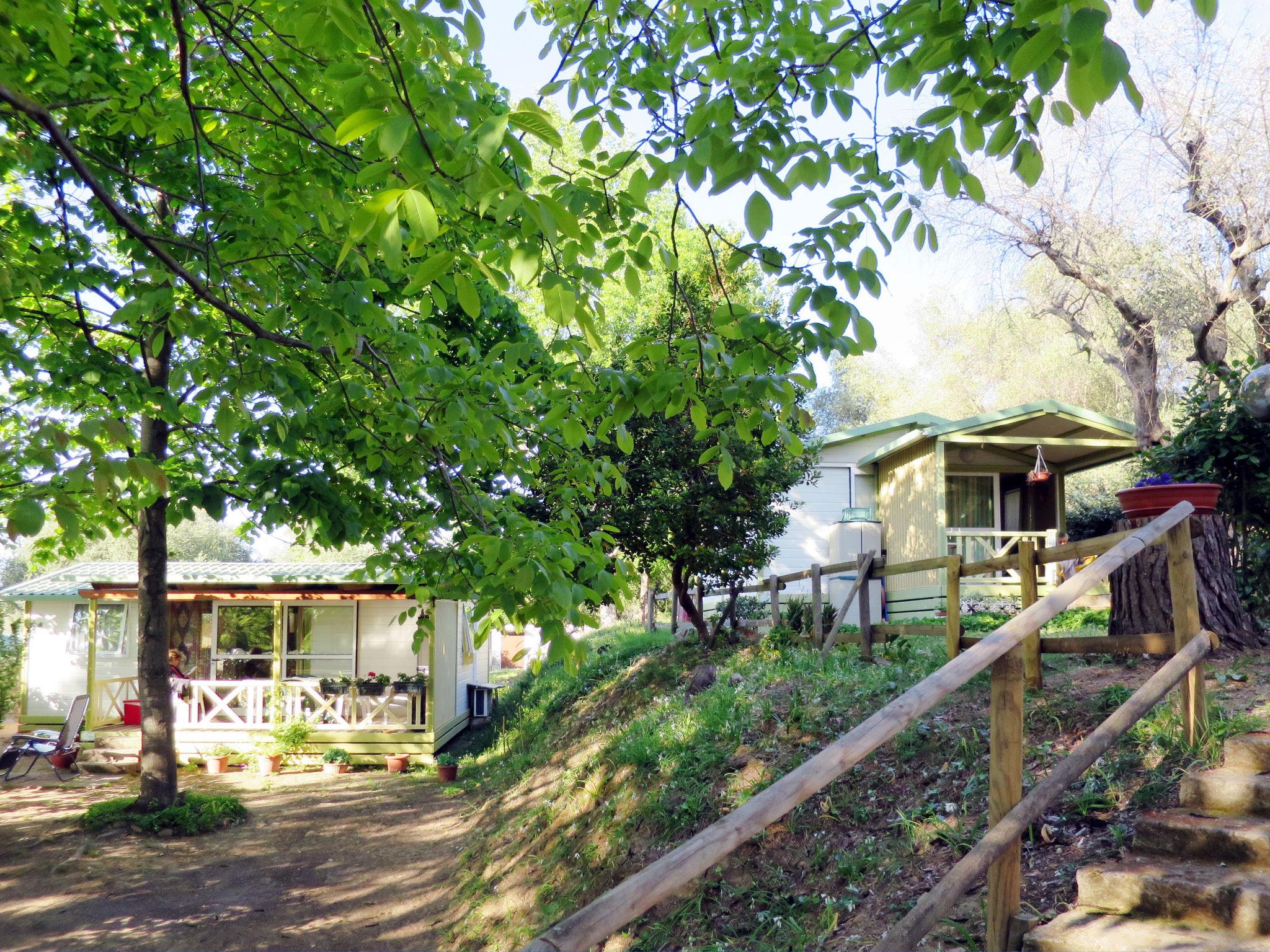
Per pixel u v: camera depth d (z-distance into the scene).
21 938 8.12
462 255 2.65
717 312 4.00
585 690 15.30
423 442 5.62
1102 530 20.00
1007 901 3.08
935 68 3.12
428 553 5.92
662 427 12.18
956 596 6.84
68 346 7.16
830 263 3.43
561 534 4.77
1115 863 3.28
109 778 15.25
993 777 3.11
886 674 7.42
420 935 8.10
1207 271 15.21
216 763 16.02
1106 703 5.08
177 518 7.54
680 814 6.66
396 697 17.77
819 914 4.54
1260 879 2.95
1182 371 19.92
